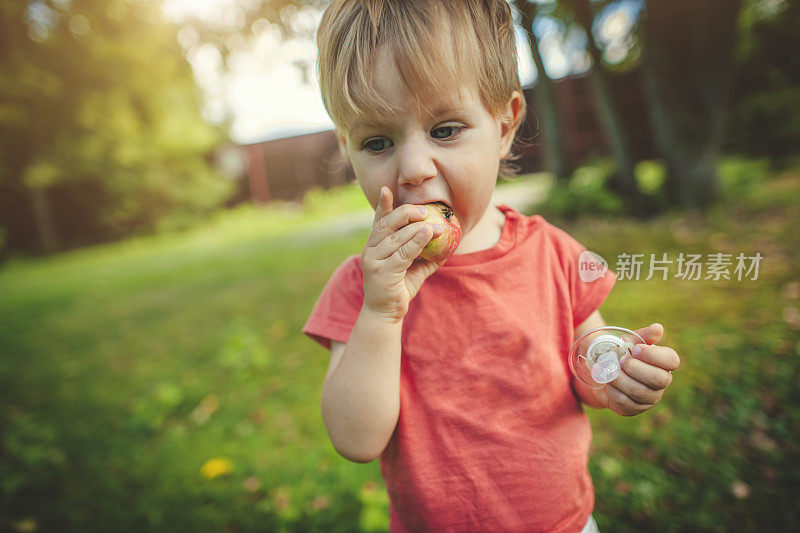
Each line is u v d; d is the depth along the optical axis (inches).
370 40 31.0
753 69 362.0
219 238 603.5
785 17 330.6
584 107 568.4
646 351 33.3
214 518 86.5
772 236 173.5
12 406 143.4
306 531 80.7
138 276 352.5
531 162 558.3
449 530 36.1
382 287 32.2
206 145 741.9
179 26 180.2
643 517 73.3
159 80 326.3
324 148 801.6
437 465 36.4
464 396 36.7
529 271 39.3
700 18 221.6
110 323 226.1
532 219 42.4
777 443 82.4
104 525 88.7
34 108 365.4
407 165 31.0
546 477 36.4
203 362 155.3
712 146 243.8
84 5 269.9
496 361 37.0
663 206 257.4
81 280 376.2
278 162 824.3
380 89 30.8
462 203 33.1
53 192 661.3
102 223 686.5
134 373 157.2
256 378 135.8
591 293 41.1
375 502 79.7
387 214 31.5
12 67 304.8
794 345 106.3
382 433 34.3
